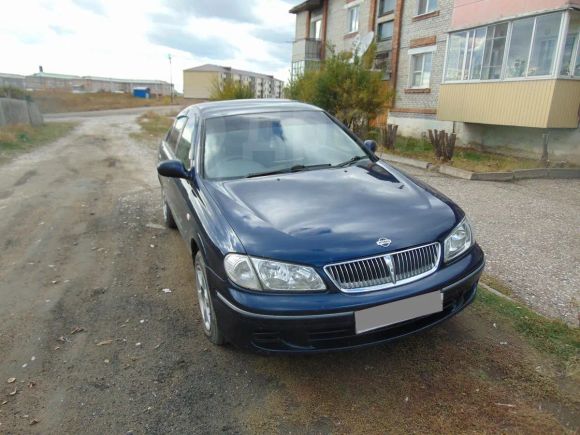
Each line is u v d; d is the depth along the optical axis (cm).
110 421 230
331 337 231
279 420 227
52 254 472
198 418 230
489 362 265
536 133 1134
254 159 345
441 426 219
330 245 232
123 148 1423
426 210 269
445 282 244
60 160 1141
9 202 695
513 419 222
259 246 235
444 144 1011
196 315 337
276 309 224
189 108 480
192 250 318
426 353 277
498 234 511
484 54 1188
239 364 274
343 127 405
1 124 1720
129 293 376
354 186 299
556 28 977
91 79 8119
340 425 222
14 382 263
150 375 266
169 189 451
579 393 238
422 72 1631
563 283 379
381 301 227
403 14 1695
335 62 1360
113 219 594
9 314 345
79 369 274
